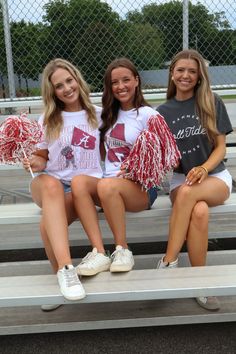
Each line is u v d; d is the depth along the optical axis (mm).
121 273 2188
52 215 2207
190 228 2281
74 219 2469
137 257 2854
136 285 2051
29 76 4055
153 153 2256
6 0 3791
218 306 2332
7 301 1998
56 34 3947
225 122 2516
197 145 2510
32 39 3973
